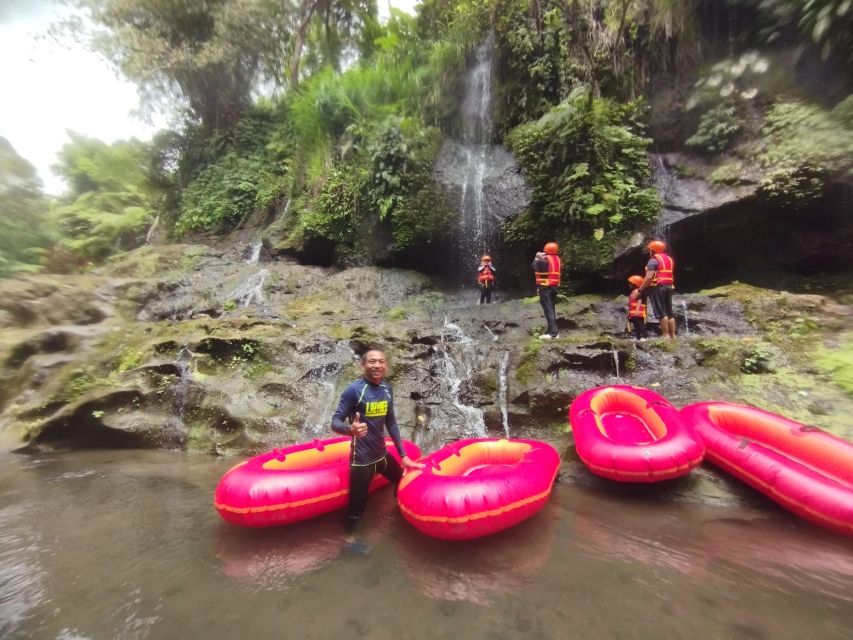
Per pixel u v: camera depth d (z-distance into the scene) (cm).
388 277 1041
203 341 658
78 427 589
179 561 298
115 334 765
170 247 1263
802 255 788
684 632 220
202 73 1488
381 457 338
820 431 368
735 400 482
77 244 1594
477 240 1010
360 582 269
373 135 1128
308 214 1202
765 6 822
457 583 266
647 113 947
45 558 306
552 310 653
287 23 1594
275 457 362
